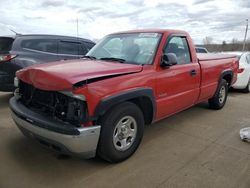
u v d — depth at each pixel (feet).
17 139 12.66
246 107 20.17
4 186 8.75
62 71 9.39
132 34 13.67
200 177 9.50
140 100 11.41
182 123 15.80
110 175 9.58
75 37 24.13
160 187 8.87
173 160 10.82
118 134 10.19
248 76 26.13
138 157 11.04
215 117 17.19
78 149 8.87
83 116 8.79
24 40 20.18
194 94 14.98
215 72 17.16
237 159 11.01
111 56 12.84
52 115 9.46
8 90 19.16
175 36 13.37
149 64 11.65
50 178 9.32
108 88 9.37
